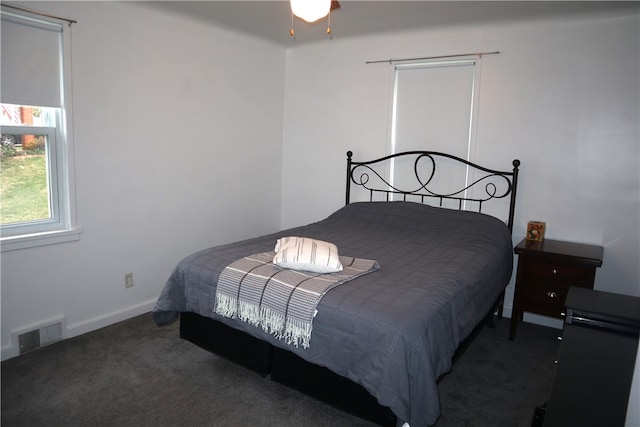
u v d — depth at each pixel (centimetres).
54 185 279
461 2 289
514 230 349
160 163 336
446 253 274
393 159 395
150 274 338
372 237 316
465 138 361
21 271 262
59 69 268
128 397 225
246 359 229
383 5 297
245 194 416
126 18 301
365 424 210
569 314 186
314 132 434
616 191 311
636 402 107
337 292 202
